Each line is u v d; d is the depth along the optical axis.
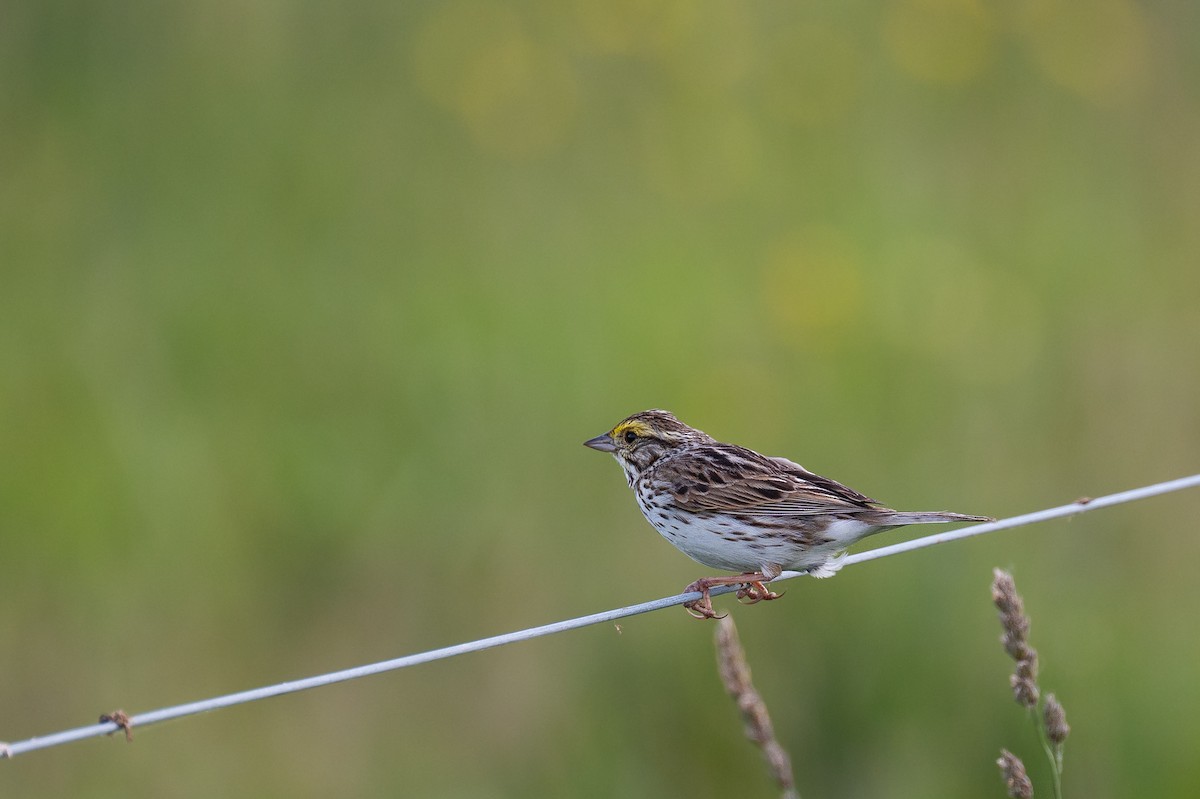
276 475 12.34
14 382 12.72
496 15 15.52
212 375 13.05
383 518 12.28
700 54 15.42
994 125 15.76
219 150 14.82
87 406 12.54
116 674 11.36
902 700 10.67
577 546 12.00
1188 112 16.25
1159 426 13.18
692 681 11.00
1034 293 14.29
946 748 10.51
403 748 11.30
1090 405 13.35
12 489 12.06
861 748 10.64
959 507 12.22
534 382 12.90
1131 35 16.09
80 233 14.09
